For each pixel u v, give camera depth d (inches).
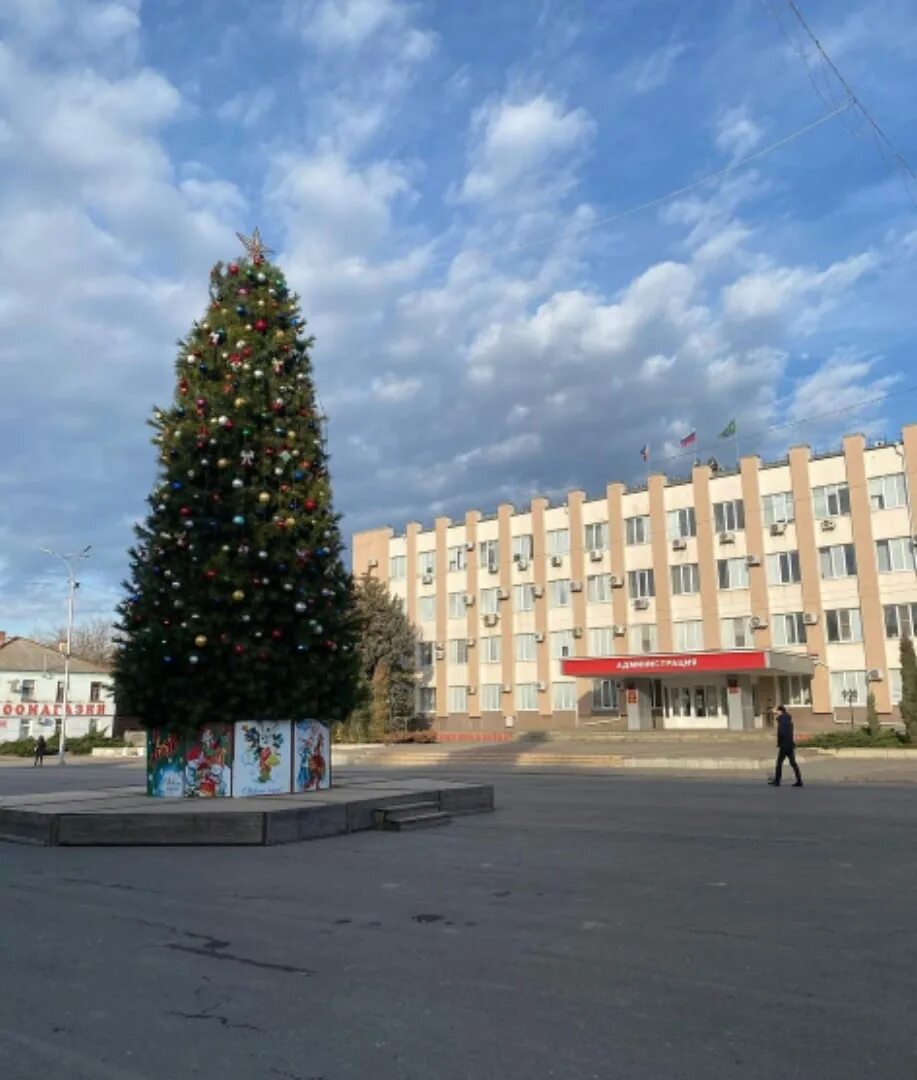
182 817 464.4
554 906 296.5
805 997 199.6
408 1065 165.5
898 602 1622.8
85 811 475.5
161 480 589.6
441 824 532.4
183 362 609.6
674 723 1827.0
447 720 2233.0
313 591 584.7
